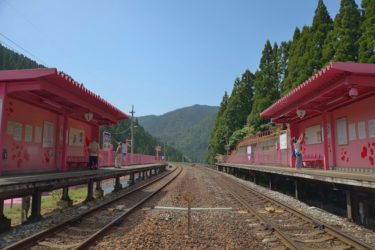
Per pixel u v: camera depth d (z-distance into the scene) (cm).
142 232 899
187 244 794
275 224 1017
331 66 1235
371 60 2388
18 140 1491
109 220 1079
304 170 1805
